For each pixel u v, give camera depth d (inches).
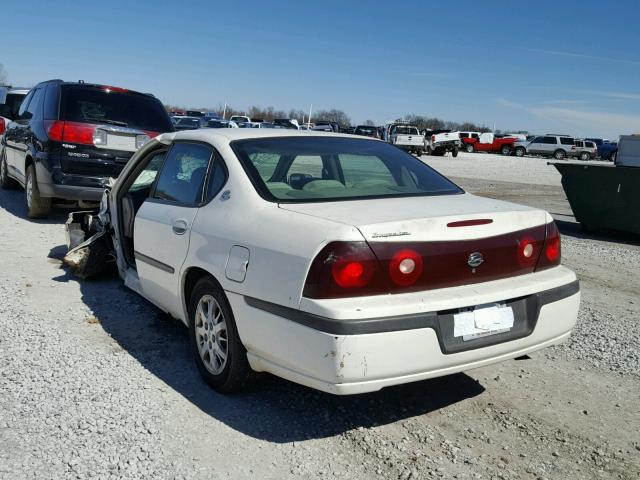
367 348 112.6
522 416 140.9
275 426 132.4
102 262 230.7
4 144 443.2
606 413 143.7
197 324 152.0
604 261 321.4
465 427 135.0
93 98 334.3
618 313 223.6
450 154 1843.0
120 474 113.0
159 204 172.7
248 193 141.1
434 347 118.6
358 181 154.8
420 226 121.4
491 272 130.2
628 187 391.9
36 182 336.5
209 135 165.8
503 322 128.5
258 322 126.6
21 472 112.4
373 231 117.0
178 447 122.7
